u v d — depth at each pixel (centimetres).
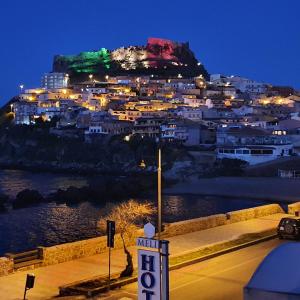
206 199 10388
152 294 1199
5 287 1995
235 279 2152
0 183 12962
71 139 17712
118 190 10675
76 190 10225
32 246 5709
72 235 6388
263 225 3400
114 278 2106
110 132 17088
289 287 1039
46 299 1877
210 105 19112
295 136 14338
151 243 1223
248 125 15875
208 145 15050
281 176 12194
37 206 9294
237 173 12675
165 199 10388
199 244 2792
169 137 15675
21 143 19050
